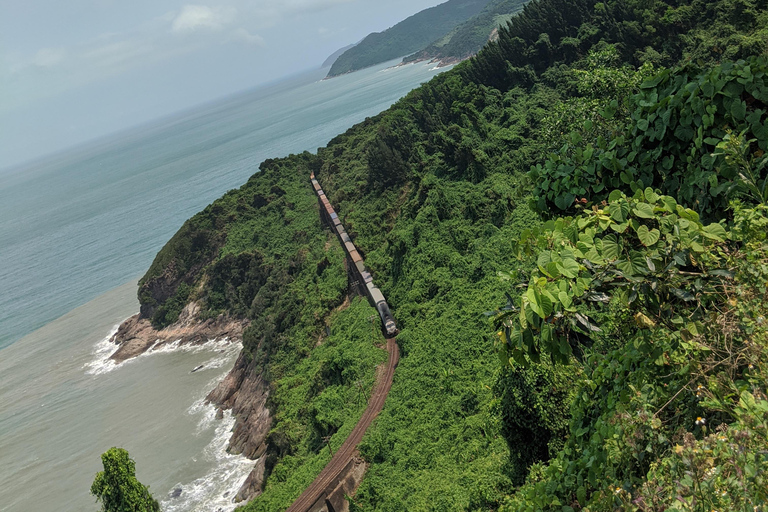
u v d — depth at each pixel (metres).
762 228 4.79
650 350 5.09
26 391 94.50
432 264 60.03
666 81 7.09
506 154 67.25
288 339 73.00
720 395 4.37
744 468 3.53
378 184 88.25
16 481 69.31
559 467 6.38
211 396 77.56
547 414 18.88
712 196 6.25
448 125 83.81
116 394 86.69
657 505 4.19
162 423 74.50
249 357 78.19
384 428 42.97
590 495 5.50
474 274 54.16
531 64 83.38
